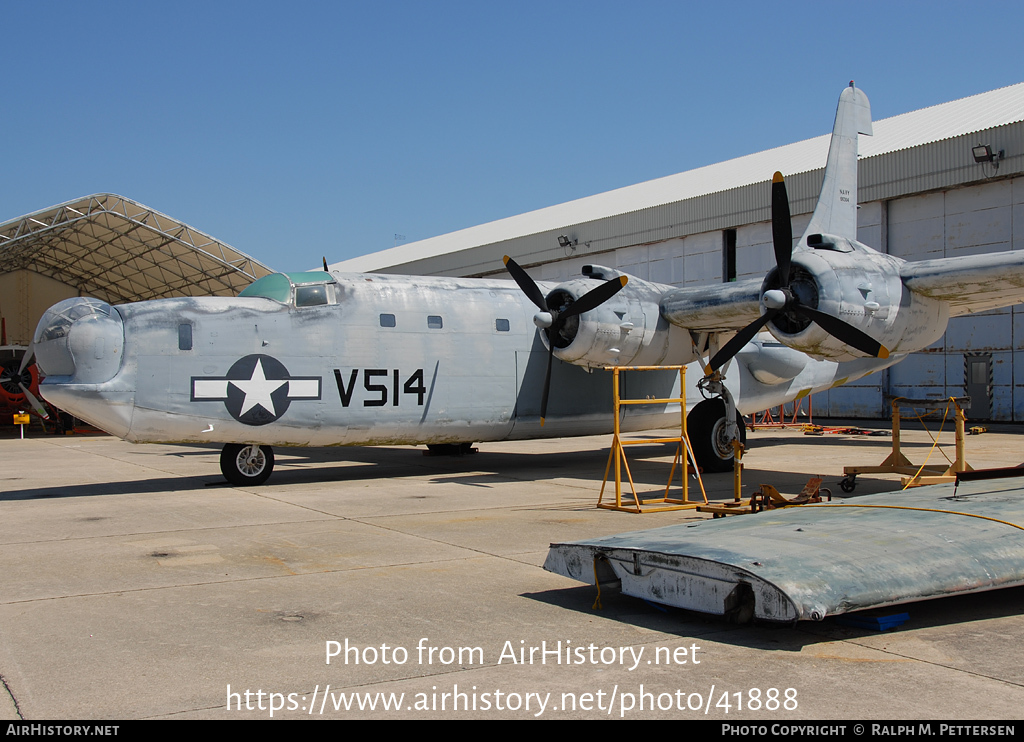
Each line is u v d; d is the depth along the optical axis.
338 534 8.73
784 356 15.99
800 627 5.40
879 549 5.57
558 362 14.38
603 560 6.00
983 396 26.08
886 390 28.83
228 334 11.77
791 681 4.41
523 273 12.77
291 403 12.09
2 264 36.47
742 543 5.71
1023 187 24.30
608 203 40.94
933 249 26.48
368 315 12.77
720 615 5.41
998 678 4.45
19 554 7.77
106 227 31.31
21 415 27.55
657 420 15.66
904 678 4.45
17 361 30.52
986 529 6.12
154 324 11.40
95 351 11.01
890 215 27.69
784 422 27.58
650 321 13.13
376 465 16.11
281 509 10.48
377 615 5.71
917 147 26.28
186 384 11.45
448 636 5.23
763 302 10.51
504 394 13.86
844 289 10.29
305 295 12.42
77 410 11.08
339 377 12.43
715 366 11.78
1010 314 25.30
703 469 14.18
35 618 5.67
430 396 13.16
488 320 13.84
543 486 12.76
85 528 9.16
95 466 16.67
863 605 4.96
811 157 33.09
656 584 5.57
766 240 30.28
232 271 33.78
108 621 5.59
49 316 11.13
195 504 10.93
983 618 5.60
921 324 11.01
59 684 4.43
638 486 12.62
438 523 9.41
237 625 5.49
